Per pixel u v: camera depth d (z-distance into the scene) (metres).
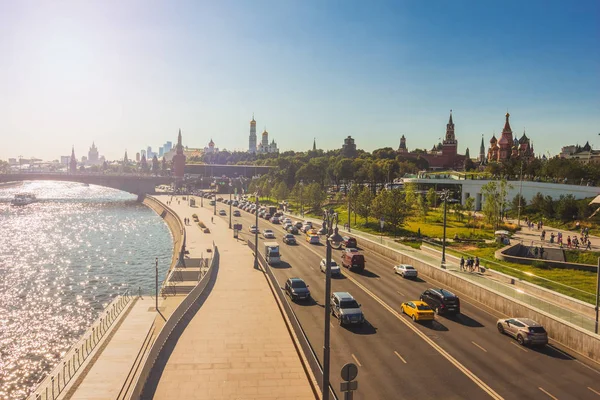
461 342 34.38
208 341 34.50
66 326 56.66
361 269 59.56
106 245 115.69
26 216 177.12
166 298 54.78
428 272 56.09
